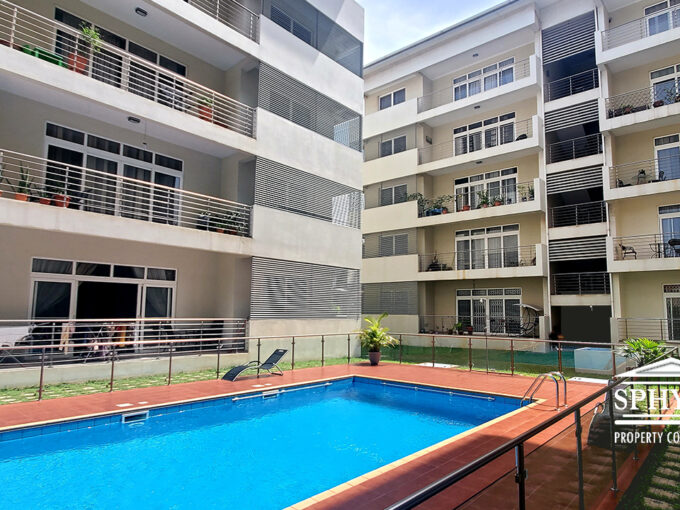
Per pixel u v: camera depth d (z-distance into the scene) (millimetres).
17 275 9992
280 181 13867
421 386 9992
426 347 18922
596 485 3811
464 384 10023
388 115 23625
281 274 13617
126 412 7168
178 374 10820
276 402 9148
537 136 18281
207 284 13547
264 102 13648
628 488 4184
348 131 16812
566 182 18031
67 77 9523
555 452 3166
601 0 17328
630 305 16547
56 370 9109
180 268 12961
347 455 6348
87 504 4668
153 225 10641
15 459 5871
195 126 11844
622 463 4480
